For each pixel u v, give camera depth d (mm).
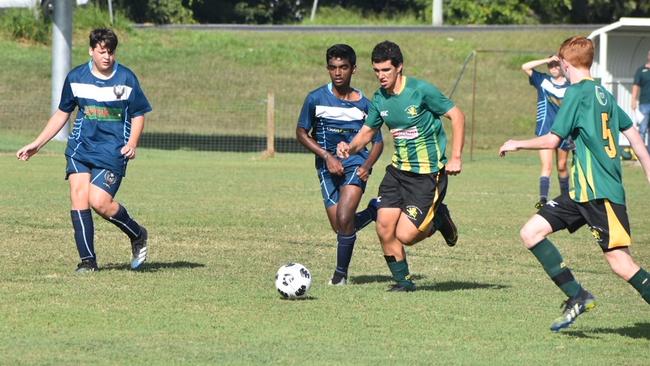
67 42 69750
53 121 23219
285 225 32906
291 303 20109
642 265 27031
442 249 28766
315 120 23188
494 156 71500
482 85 95438
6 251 26062
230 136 78250
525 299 21078
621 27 64250
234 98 88312
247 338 16938
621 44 66375
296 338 17016
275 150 73188
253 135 79438
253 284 22219
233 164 60000
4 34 96938
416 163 21156
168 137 76062
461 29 111562
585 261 27000
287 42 103875
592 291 22531
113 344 16266
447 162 21688
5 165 54000
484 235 31703
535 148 17000
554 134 16984
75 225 23188
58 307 19031
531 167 62562
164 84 89438
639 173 57719
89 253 23328
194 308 19328
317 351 16094
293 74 95500
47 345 16094
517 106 90812
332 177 23062
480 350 16453
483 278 23984
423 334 17547
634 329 18328
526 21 127438
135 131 23172
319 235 30891
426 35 108312
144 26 108000
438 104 20859
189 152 68938
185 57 96500
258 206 38250
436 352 16234
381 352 16141
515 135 84062
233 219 34031
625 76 66750
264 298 20547
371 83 94688
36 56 92500
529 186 49688
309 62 98750
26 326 17422
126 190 42938
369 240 30578
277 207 38062
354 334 17422
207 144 74312
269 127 66750
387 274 24609
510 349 16562
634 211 39469
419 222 21203
